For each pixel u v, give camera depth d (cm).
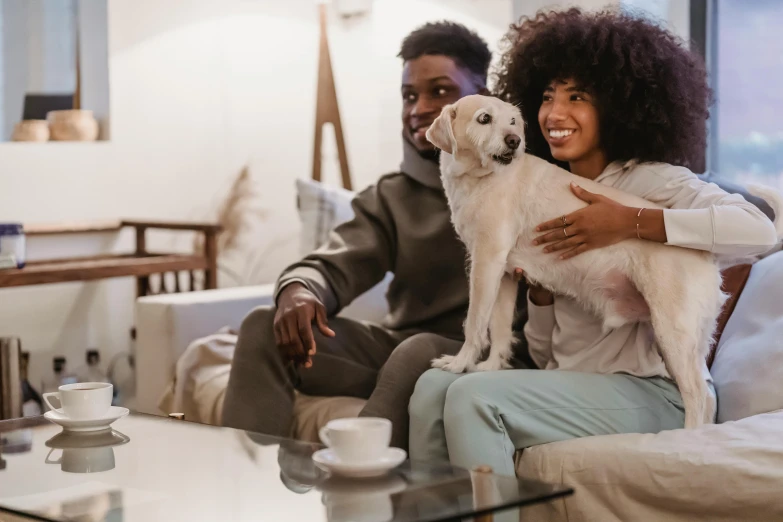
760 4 287
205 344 230
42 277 278
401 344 188
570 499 153
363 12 382
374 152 380
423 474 127
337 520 112
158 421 167
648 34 183
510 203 174
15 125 325
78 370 335
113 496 127
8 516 129
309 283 207
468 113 170
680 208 170
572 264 170
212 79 362
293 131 384
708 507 140
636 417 166
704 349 165
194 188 360
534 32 192
